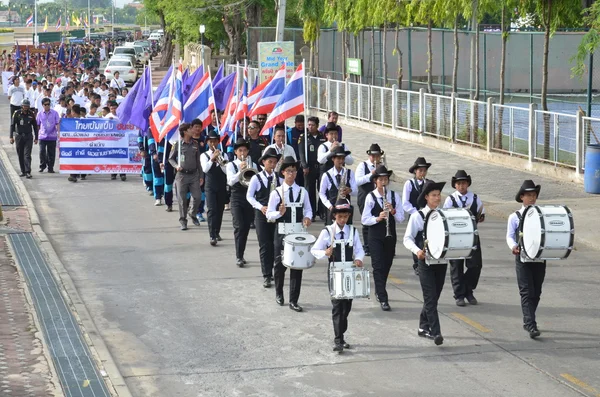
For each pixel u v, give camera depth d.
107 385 14.20
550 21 37.66
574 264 22.41
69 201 31.95
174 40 100.88
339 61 70.31
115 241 25.50
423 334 16.83
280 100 25.02
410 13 48.09
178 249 24.39
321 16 62.28
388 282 20.86
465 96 58.97
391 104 48.78
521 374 14.83
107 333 17.27
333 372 15.04
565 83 60.91
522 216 16.50
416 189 19.92
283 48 42.19
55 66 93.69
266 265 20.36
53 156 38.34
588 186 31.09
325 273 21.80
